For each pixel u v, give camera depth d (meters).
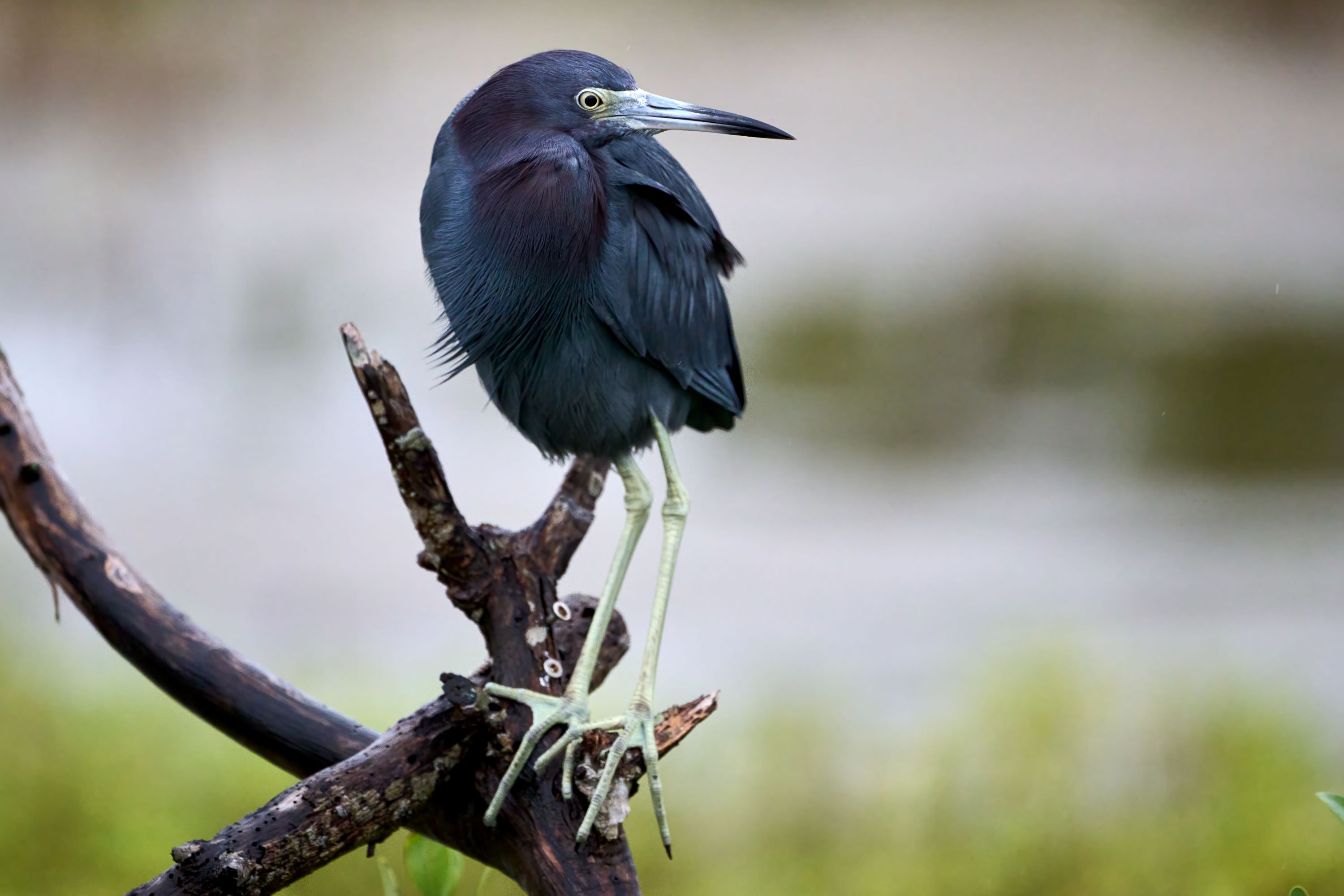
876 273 24.16
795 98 35.31
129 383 19.48
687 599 12.52
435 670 9.77
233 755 7.95
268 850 3.51
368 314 22.66
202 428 17.67
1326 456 16.20
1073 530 14.30
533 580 4.22
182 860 3.42
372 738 4.09
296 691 4.18
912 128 33.53
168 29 32.31
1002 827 7.68
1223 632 11.45
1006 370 19.59
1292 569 13.09
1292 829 7.60
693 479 16.05
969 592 12.52
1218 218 27.11
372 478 16.08
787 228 27.08
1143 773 8.04
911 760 8.44
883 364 19.97
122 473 15.81
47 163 30.89
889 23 39.34
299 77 34.44
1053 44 37.75
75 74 31.38
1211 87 35.50
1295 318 21.03
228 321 22.36
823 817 7.89
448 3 38.69
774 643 11.23
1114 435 17.06
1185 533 14.09
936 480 15.88
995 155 31.73
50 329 22.09
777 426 17.81
